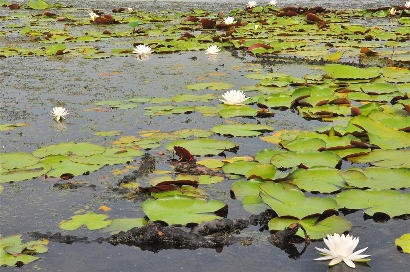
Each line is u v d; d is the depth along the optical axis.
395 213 2.03
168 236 1.88
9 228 1.99
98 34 8.59
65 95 4.29
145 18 11.16
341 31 8.34
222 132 3.12
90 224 1.99
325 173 2.42
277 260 1.73
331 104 3.83
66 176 2.51
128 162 2.69
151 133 3.16
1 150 2.90
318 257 1.75
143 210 2.04
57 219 2.06
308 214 2.00
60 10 13.66
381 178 2.35
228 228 1.95
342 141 2.93
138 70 5.39
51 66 5.75
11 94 4.36
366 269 1.66
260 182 2.33
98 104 3.92
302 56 6.22
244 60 6.01
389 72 4.88
